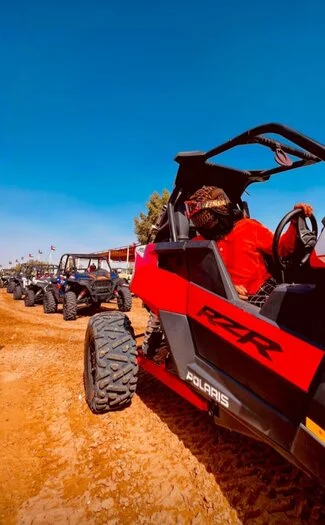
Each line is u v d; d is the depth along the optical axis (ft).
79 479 5.83
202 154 6.55
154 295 6.91
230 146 5.79
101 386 7.75
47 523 4.78
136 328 21.06
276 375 4.40
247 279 6.03
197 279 5.96
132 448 6.75
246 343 4.85
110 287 29.07
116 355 7.80
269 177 8.77
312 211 5.68
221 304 5.36
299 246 5.73
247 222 6.29
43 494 5.45
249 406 4.81
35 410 8.83
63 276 30.68
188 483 5.61
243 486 5.47
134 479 5.77
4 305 41.22
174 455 6.46
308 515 4.77
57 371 12.19
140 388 10.05
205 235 6.79
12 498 5.37
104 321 8.30
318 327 3.99
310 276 5.99
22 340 18.13
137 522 4.77
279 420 4.34
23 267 62.23
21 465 6.32
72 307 26.30
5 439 7.30
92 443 7.00
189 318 6.11
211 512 4.92
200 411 8.39
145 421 7.88
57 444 7.05
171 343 6.34
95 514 4.95
